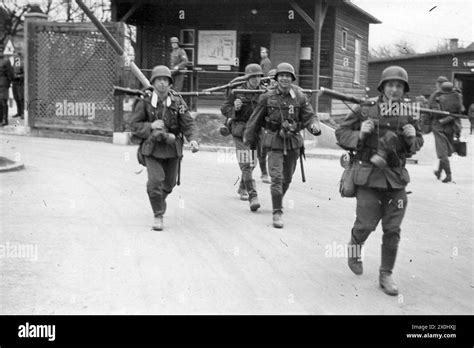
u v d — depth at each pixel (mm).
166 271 5844
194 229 7512
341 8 22344
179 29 23375
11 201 8641
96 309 4879
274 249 6750
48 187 9742
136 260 6152
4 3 31438
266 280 5703
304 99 7961
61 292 5215
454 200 10250
